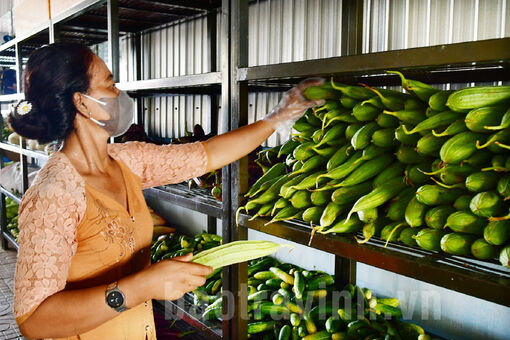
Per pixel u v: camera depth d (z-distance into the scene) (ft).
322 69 4.43
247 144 5.48
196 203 6.72
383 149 4.45
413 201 3.94
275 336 6.58
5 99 14.80
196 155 5.30
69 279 4.01
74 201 3.80
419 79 6.03
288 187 4.90
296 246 9.12
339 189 4.44
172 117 12.40
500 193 3.28
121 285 3.55
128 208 4.54
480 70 5.11
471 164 3.63
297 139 5.32
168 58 12.26
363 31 7.61
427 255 3.91
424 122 3.81
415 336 6.20
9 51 17.35
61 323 3.42
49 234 3.55
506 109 3.45
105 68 4.15
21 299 3.38
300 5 8.48
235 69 5.68
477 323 6.38
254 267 8.38
